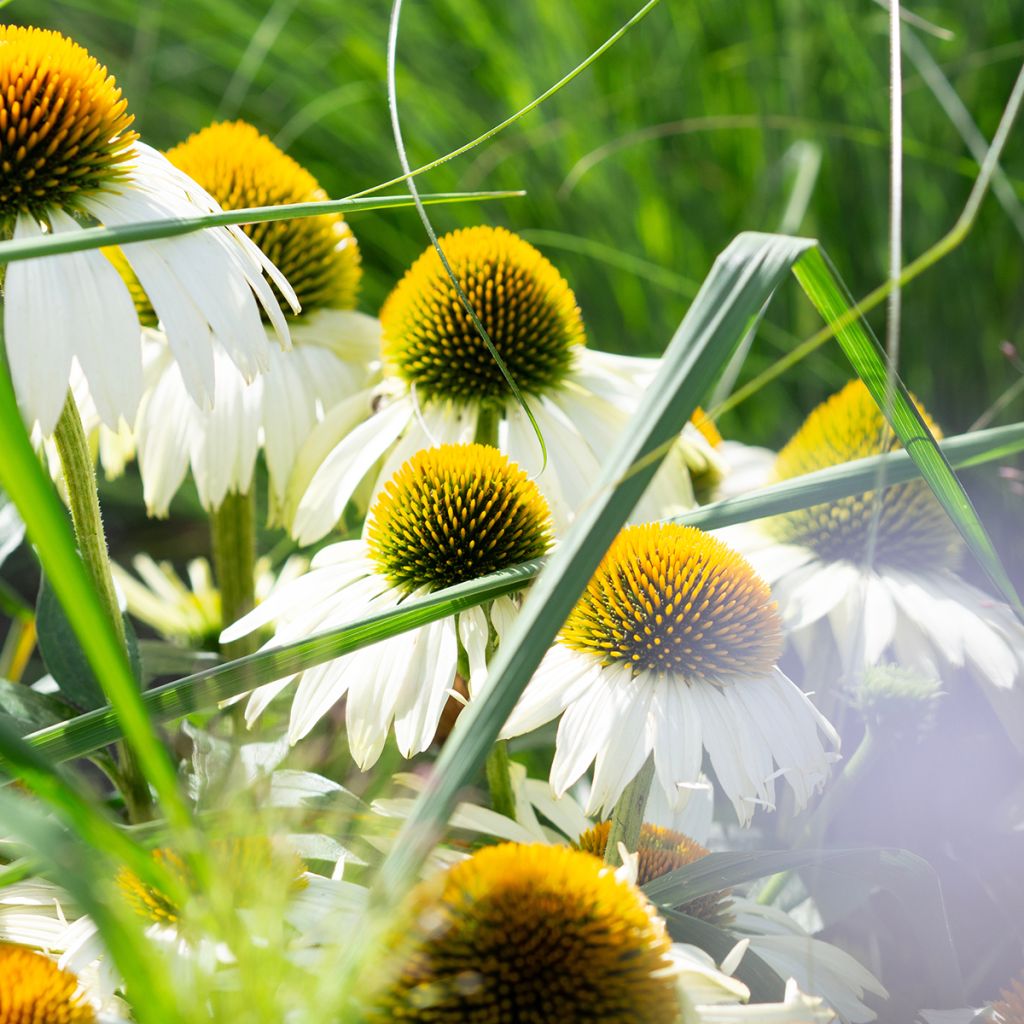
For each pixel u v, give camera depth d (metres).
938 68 0.94
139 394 0.65
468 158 1.17
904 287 1.01
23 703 0.69
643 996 0.60
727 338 0.62
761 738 0.66
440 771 0.59
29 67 0.66
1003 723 0.70
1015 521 0.82
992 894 0.70
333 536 0.83
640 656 0.66
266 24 1.18
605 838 0.67
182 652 0.75
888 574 0.72
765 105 1.11
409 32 1.22
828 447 0.74
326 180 1.19
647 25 1.15
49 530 0.58
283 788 0.67
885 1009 0.68
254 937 0.60
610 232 1.11
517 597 0.68
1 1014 0.61
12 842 0.64
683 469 0.75
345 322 0.76
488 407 0.74
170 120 1.24
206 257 0.67
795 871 0.69
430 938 0.60
